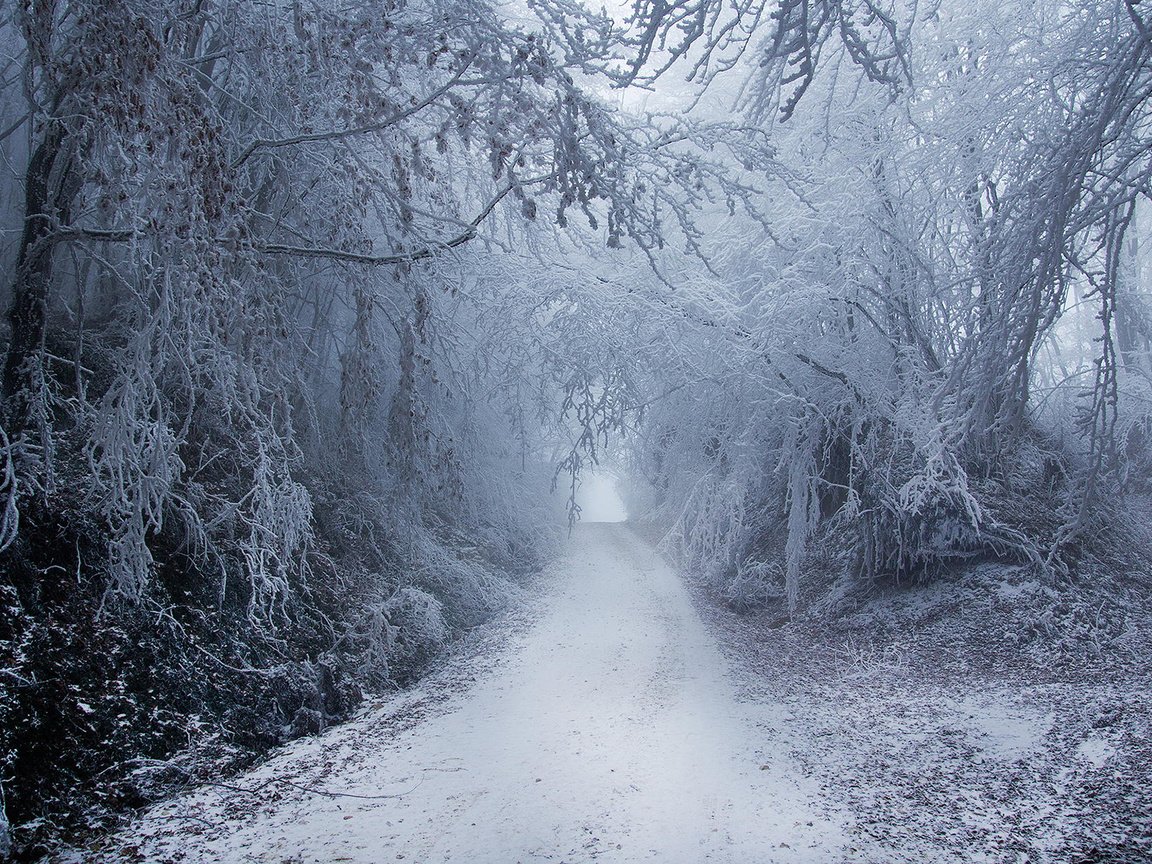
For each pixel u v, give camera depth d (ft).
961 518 44.60
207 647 28.35
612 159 24.90
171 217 20.81
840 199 46.29
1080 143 23.06
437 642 43.78
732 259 51.75
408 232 29.60
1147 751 22.49
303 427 44.65
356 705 33.63
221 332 24.09
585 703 33.45
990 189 43.16
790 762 25.64
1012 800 20.98
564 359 48.57
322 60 25.00
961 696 33.40
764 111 25.17
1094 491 30.40
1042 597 40.40
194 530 28.27
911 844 18.78
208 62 33.09
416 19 27.14
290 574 36.29
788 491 52.26
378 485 49.85
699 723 30.42
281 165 32.58
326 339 50.65
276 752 27.27
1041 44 35.99
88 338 33.35
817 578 53.47
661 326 47.47
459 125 24.89
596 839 19.81
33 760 20.42
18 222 37.81
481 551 62.18
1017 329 25.26
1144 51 22.48
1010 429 27.35
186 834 20.16
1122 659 35.22
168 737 24.36
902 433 44.98
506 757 26.61
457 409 61.57
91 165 21.74
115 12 19.92
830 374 46.16
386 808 22.11
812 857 18.31
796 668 40.14
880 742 27.48
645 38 21.61
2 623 22.25
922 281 45.65
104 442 22.67
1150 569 45.24
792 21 20.90
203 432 35.14
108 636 24.93
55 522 25.58
